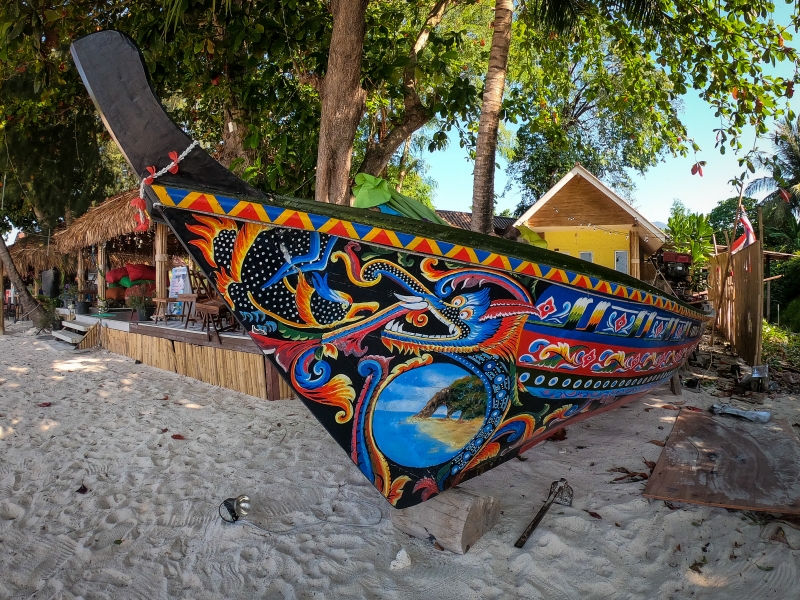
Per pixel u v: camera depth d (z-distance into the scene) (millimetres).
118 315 11688
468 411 2951
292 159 6793
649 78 8180
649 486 3414
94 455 4527
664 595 2510
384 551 2924
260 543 3010
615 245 14047
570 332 3156
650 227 13719
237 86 7055
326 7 6766
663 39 7156
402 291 2707
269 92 6570
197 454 4504
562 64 8867
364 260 2648
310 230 2545
